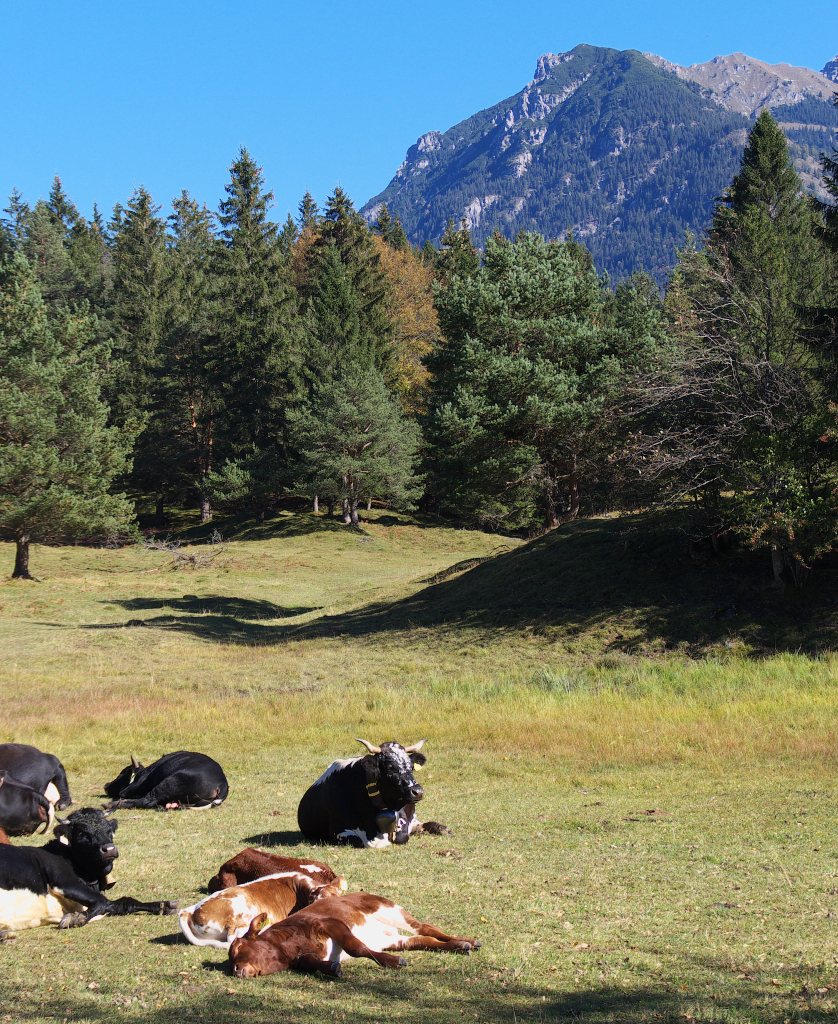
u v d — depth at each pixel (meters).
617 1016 3.49
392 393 72.50
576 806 8.73
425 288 88.31
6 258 45.25
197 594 42.41
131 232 77.56
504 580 28.64
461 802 9.13
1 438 41.56
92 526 42.78
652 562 25.97
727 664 19.66
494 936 4.64
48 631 31.11
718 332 23.95
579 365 40.09
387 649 24.72
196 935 4.56
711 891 5.53
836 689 15.77
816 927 4.71
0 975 4.11
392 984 3.93
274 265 75.94
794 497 21.02
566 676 19.19
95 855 5.37
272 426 70.94
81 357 45.19
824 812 7.93
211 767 9.11
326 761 11.94
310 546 59.19
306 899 4.74
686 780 9.84
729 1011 3.52
